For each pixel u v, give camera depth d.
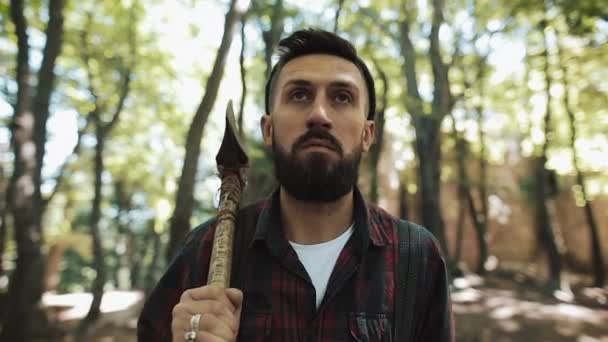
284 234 1.51
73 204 18.80
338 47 1.55
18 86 7.36
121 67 12.34
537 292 13.69
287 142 1.46
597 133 16.34
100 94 12.77
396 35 12.77
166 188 18.80
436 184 11.50
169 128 16.17
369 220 1.55
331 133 1.43
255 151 8.33
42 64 8.20
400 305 1.48
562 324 9.99
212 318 1.18
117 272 21.50
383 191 21.77
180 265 1.62
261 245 1.50
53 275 18.31
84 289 25.75
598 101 14.59
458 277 14.95
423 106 10.85
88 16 11.35
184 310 1.22
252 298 1.43
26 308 7.33
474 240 22.98
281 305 1.41
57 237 18.23
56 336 8.88
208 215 18.91
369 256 1.51
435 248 1.62
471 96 14.59
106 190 21.94
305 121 1.45
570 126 15.18
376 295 1.45
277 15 8.52
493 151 22.06
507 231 23.12
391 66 13.66
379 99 13.12
